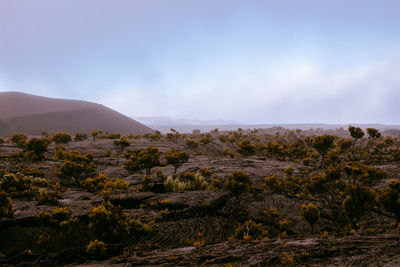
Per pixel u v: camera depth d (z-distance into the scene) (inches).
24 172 1179.9
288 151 2714.1
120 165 1845.5
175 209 773.9
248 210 807.7
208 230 647.1
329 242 382.9
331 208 868.6
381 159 2203.5
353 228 650.2
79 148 2842.0
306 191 1082.7
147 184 1066.7
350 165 1037.8
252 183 1203.9
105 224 447.2
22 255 417.1
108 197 810.8
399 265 274.4
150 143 3762.3
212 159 2337.6
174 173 1430.9
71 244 477.1
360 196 635.5
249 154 2534.5
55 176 1300.4
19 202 679.7
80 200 791.7
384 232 491.2
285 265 298.4
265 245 388.8
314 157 2458.2
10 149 2522.1
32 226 515.2
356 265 284.8
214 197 861.2
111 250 417.7
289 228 683.4
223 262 324.8
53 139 3065.9
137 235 461.7
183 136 5300.2
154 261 348.5
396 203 601.0
